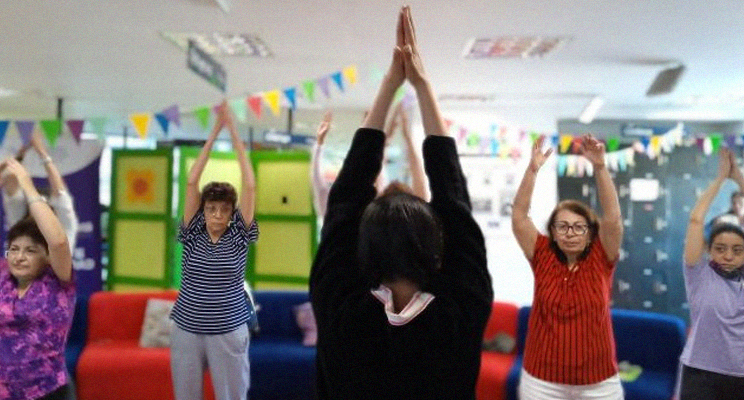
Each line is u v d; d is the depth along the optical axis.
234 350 2.59
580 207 2.24
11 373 1.88
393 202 0.90
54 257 1.92
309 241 4.31
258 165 4.48
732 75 4.89
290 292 4.10
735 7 3.35
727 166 2.52
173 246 4.47
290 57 4.59
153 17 3.70
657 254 6.00
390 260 0.85
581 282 2.15
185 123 7.17
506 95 5.75
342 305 0.88
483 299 0.90
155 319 3.78
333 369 0.89
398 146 5.12
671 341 3.36
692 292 2.44
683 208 5.98
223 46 4.39
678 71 4.77
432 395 0.85
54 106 6.95
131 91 6.00
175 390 2.59
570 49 4.24
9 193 2.54
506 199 6.04
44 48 4.43
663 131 6.37
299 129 7.96
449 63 4.65
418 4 3.39
